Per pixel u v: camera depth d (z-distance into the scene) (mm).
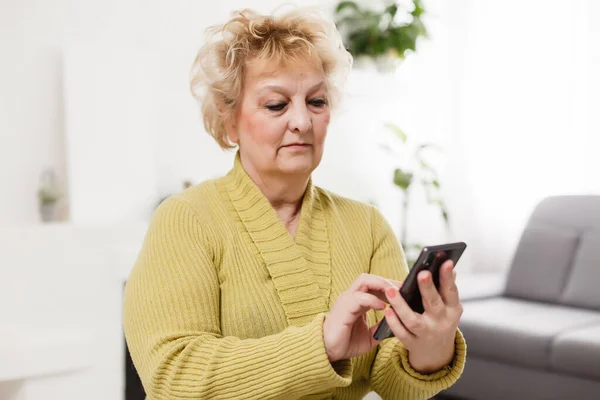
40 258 2787
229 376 1028
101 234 2961
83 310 2861
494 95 4723
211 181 1292
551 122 4480
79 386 2717
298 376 1010
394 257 1369
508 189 4688
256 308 1178
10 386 2617
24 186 3242
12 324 2711
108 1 3439
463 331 3316
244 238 1211
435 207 4785
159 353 1064
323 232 1288
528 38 4555
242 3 3850
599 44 4270
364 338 1058
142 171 3406
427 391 1152
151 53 3555
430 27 4734
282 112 1190
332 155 4273
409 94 4609
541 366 3043
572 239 3631
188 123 3660
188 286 1120
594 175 4320
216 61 1229
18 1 3211
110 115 3328
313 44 1224
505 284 3818
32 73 3250
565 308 3504
